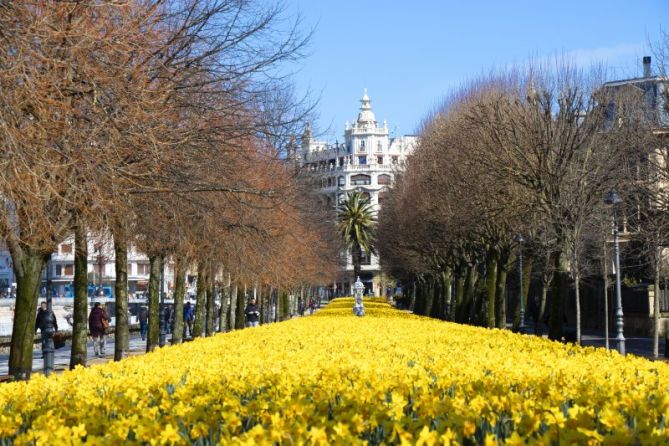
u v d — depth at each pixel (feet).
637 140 120.16
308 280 227.40
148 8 53.67
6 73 40.65
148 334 99.09
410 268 261.44
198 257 102.06
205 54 57.47
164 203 67.15
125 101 48.85
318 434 22.17
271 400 29.84
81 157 47.11
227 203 77.92
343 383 34.17
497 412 26.63
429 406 26.37
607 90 130.00
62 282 352.28
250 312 178.19
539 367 41.16
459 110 166.20
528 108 130.21
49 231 52.34
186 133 57.41
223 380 37.83
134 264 385.70
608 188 118.42
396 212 238.07
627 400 27.53
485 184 130.93
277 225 107.65
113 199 52.85
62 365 104.06
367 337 72.23
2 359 124.16
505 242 150.82
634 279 177.78
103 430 26.48
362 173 568.82
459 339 70.69
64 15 46.55
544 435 22.47
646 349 136.26
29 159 43.68
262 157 96.12
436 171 161.58
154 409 27.81
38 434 24.53
